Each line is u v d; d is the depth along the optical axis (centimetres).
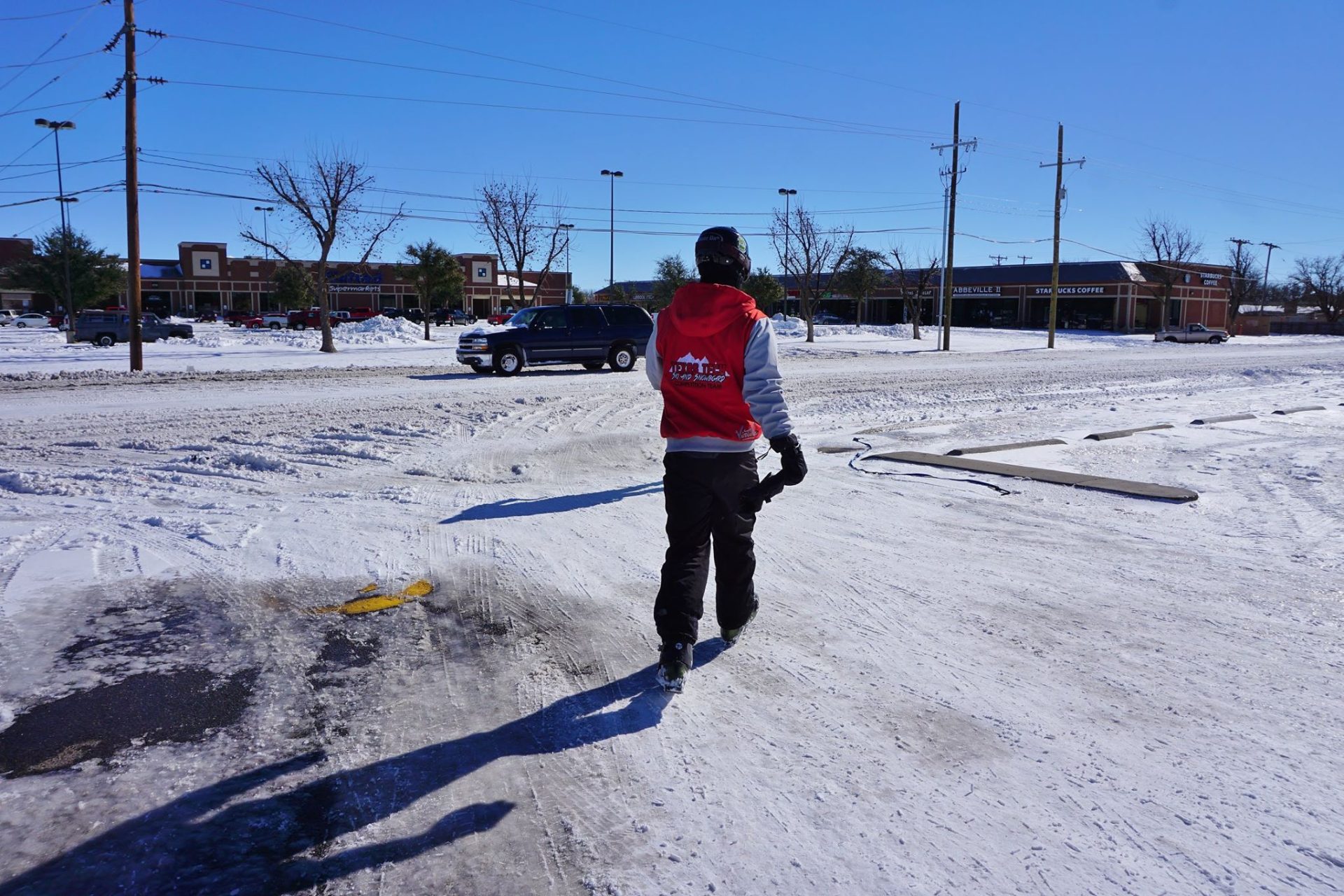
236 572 494
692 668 365
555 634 405
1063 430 1092
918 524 610
